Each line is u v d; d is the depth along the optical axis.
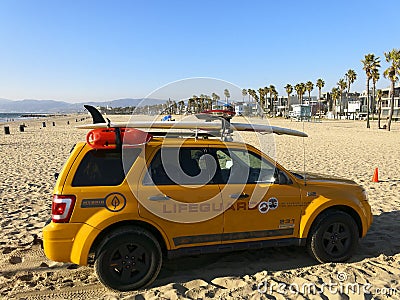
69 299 3.77
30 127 45.66
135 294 3.81
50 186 9.38
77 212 3.73
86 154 3.91
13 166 12.80
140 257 3.90
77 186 3.79
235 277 4.19
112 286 3.82
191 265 4.56
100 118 4.61
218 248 4.18
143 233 3.87
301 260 4.70
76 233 3.72
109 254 3.79
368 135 31.89
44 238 3.72
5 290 3.97
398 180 10.45
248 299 3.68
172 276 4.25
